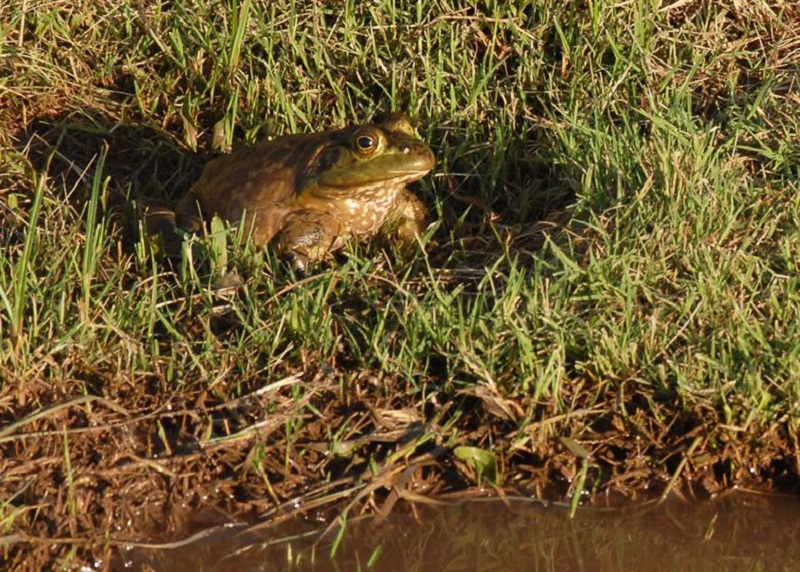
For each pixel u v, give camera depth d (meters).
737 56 12.18
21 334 9.15
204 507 8.48
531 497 8.64
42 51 12.50
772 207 10.34
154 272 9.68
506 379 9.02
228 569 8.09
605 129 11.09
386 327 9.56
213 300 9.85
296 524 8.42
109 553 8.11
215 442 8.67
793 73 12.02
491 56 12.20
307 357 9.29
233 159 11.05
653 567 8.19
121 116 12.14
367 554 8.24
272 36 12.25
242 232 10.32
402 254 10.61
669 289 9.66
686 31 12.30
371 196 10.55
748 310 9.27
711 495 8.64
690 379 8.86
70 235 10.35
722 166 10.80
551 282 9.80
